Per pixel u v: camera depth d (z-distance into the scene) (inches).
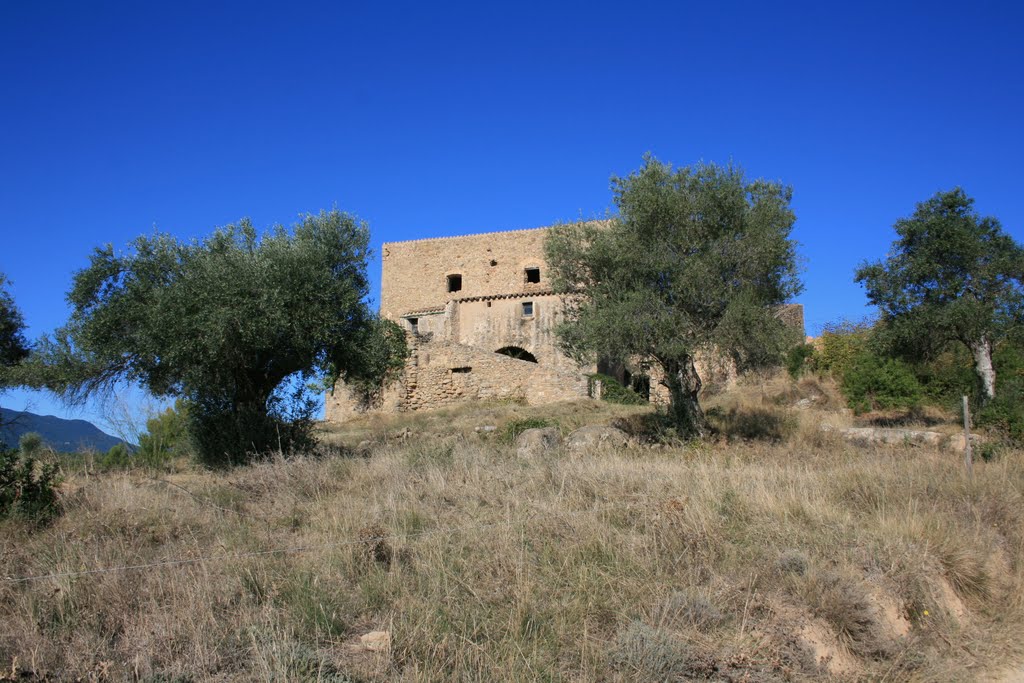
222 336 546.9
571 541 294.8
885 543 295.0
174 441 709.3
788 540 299.6
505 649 205.8
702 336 764.6
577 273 862.5
